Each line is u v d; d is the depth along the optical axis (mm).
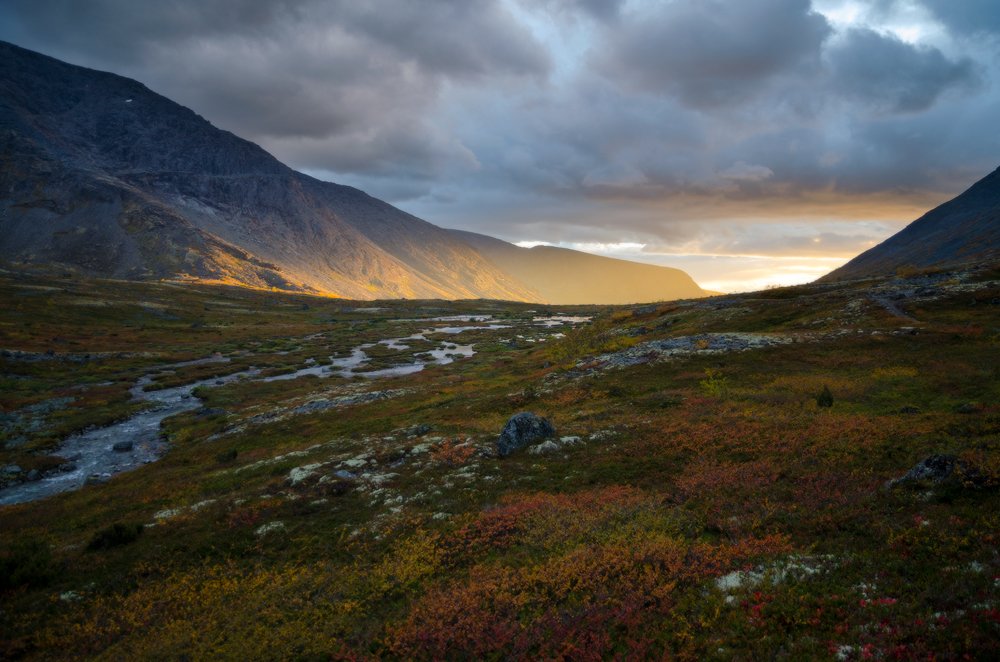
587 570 17188
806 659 11078
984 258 170125
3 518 36656
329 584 19328
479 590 16953
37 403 78625
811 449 27000
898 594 12961
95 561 23719
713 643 12344
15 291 194250
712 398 42594
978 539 14891
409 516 24953
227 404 82500
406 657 14297
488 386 71375
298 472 34844
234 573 21266
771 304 86875
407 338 173500
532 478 28859
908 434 26906
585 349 85875
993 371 38875
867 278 120438
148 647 16250
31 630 18172
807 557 15930
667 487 24969
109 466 54469
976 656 9961
